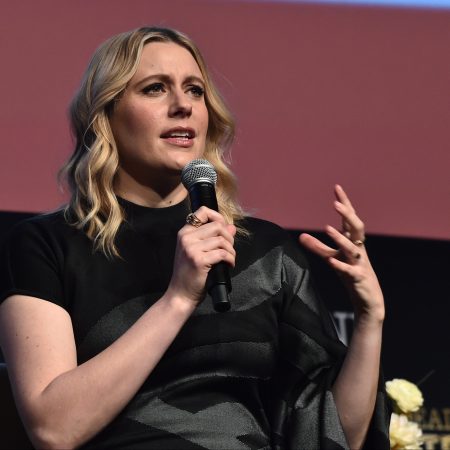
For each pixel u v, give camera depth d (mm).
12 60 12750
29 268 7293
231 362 7348
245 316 7582
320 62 13867
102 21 13203
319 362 7754
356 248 6957
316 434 7348
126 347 6621
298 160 13406
